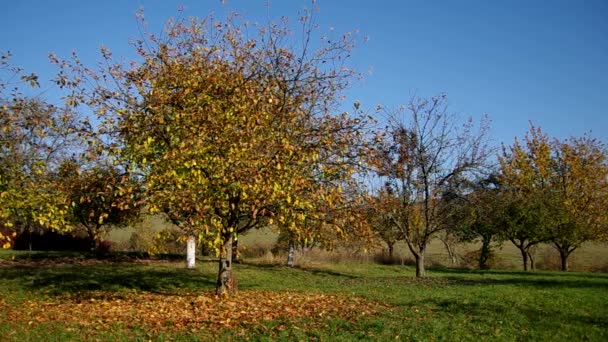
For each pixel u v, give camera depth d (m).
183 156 11.84
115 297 16.52
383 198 25.92
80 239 40.66
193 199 12.45
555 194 40.34
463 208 28.20
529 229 37.31
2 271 22.16
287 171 12.64
